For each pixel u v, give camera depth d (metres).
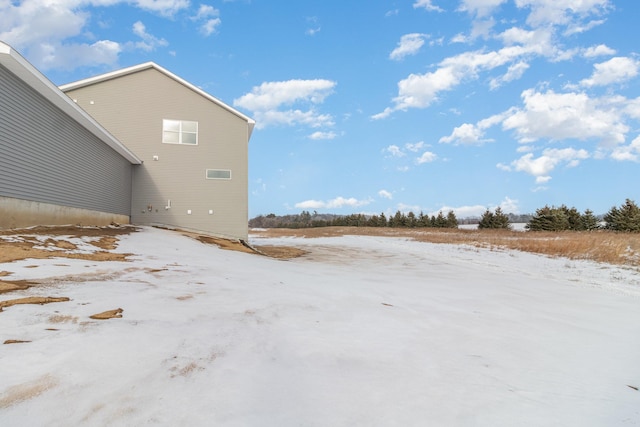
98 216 13.77
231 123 19.05
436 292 7.70
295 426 2.26
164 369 2.83
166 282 6.10
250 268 9.38
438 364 3.54
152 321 3.87
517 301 7.15
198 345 3.38
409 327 4.76
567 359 3.97
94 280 5.56
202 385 2.65
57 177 10.86
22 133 9.10
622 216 38.12
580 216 45.62
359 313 5.31
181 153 18.27
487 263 14.56
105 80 17.48
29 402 2.23
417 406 2.65
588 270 12.70
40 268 5.92
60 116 10.94
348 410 2.51
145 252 9.77
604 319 6.02
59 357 2.80
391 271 11.72
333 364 3.33
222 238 18.09
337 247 23.00
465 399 2.82
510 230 45.25
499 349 4.13
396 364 3.45
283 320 4.59
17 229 8.86
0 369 2.56
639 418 2.70
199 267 8.37
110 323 3.63
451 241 26.73
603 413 2.76
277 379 2.90
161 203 17.89
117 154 15.57
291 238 35.00
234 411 2.36
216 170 18.70
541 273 11.96
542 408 2.78
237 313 4.63
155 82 18.09
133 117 17.70
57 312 3.78
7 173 8.58
